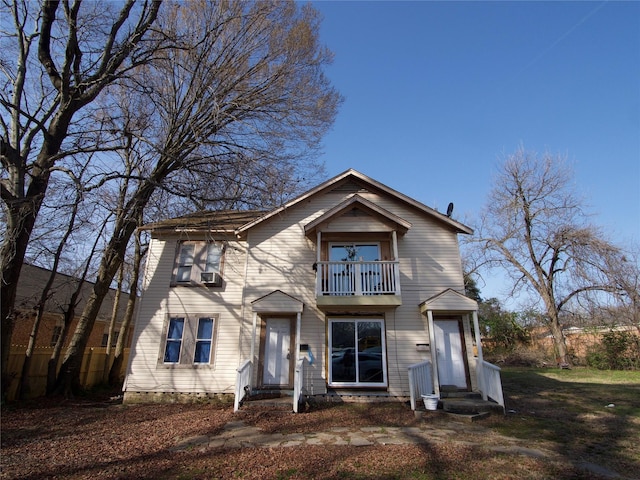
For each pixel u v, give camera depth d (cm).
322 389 1162
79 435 784
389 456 642
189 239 1382
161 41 1144
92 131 1132
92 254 1347
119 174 1084
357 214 1302
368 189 1410
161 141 1315
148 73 1388
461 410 998
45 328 1923
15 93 1134
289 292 1278
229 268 1353
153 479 548
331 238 1321
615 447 709
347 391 1159
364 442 724
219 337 1266
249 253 1328
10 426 842
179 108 1384
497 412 987
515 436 776
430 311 1150
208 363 1243
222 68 1384
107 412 1033
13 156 1017
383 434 784
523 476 564
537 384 1507
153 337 1265
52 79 1133
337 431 810
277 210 1312
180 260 1363
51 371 1247
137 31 1194
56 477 554
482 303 2977
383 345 1205
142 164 1265
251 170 1249
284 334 1241
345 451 669
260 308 1158
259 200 1255
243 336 1242
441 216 1323
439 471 577
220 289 1323
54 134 1123
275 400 1083
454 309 1143
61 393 1234
